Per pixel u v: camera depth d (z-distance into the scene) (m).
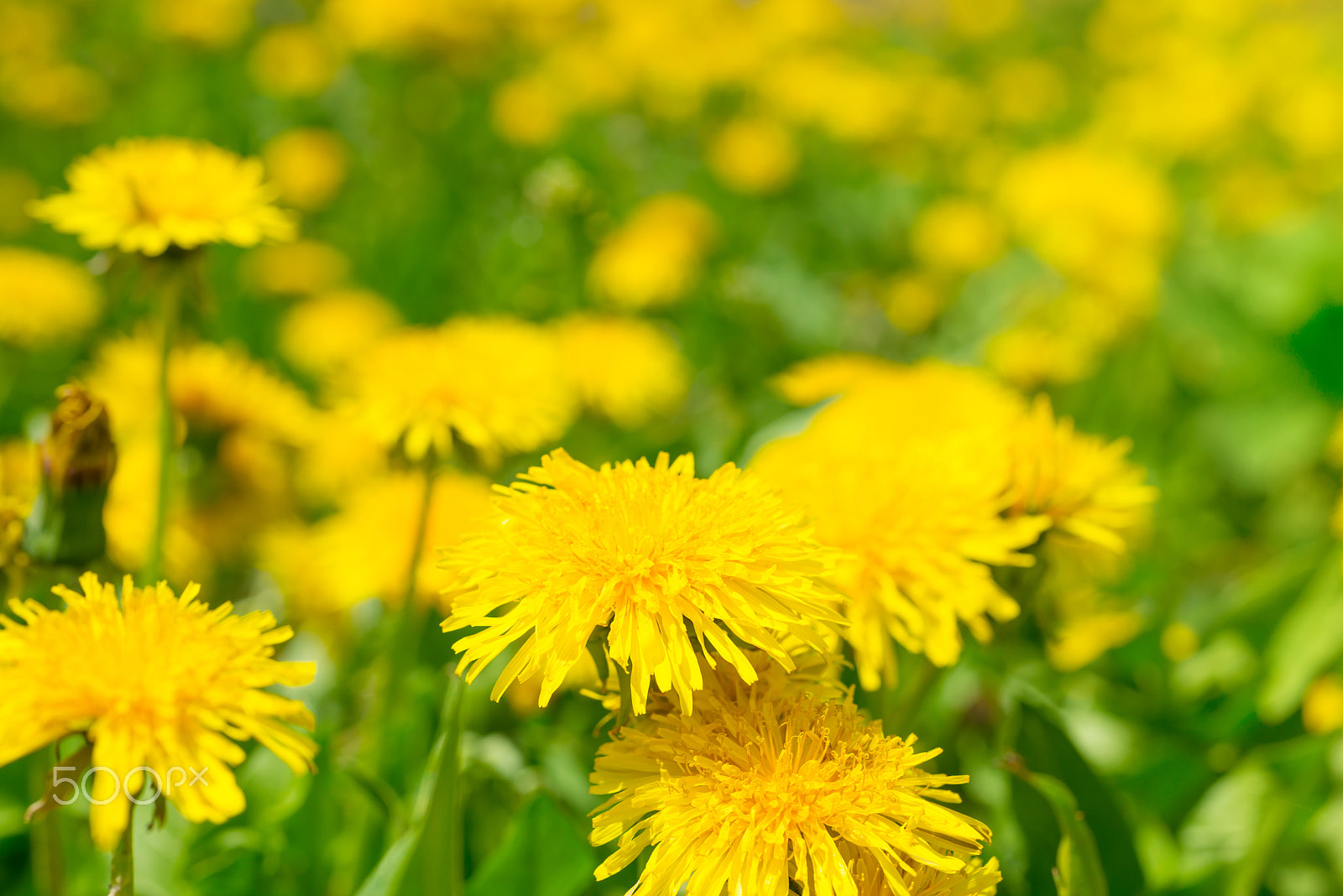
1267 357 0.78
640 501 0.35
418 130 1.00
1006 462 0.40
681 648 0.34
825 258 0.96
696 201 0.93
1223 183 1.10
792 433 0.44
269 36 1.09
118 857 0.34
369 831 0.42
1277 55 1.34
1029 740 0.41
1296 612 0.51
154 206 0.42
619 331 0.58
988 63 1.48
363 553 0.48
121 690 0.33
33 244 0.84
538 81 1.05
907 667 0.44
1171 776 0.46
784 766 0.34
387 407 0.44
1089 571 0.45
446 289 0.82
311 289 0.82
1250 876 0.43
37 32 1.04
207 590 0.51
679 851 0.34
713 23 1.18
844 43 1.43
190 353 0.51
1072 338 0.77
